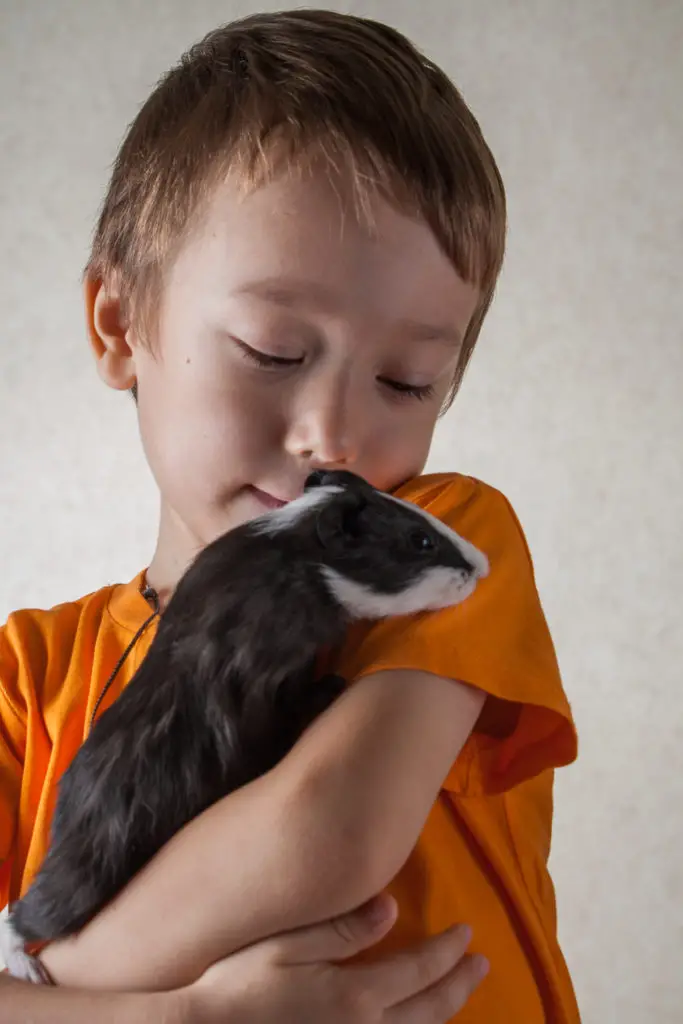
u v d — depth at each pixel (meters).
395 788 1.02
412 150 1.33
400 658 1.12
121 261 1.55
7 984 1.10
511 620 1.25
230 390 1.33
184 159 1.41
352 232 1.27
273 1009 0.99
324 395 1.29
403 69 1.46
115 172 1.67
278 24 1.60
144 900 1.07
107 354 1.62
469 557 1.25
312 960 1.02
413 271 1.30
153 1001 1.01
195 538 1.48
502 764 1.31
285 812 1.00
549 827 1.60
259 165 1.31
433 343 1.35
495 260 1.49
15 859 1.50
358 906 1.03
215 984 1.01
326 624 1.16
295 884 0.98
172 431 1.41
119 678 1.50
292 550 1.18
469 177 1.38
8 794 1.52
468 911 1.27
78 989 1.07
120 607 1.62
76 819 1.15
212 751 1.09
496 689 1.15
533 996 1.31
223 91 1.43
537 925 1.35
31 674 1.58
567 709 1.22
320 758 1.03
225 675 1.10
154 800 1.10
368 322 1.28
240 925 1.01
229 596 1.14
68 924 1.13
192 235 1.37
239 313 1.29
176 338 1.39
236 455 1.34
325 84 1.37
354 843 0.98
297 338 1.29
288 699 1.15
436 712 1.10
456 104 1.51
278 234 1.27
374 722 1.06
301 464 1.33
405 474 1.42
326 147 1.30
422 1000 1.08
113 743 1.14
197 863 1.04
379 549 1.20
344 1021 1.01
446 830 1.31
